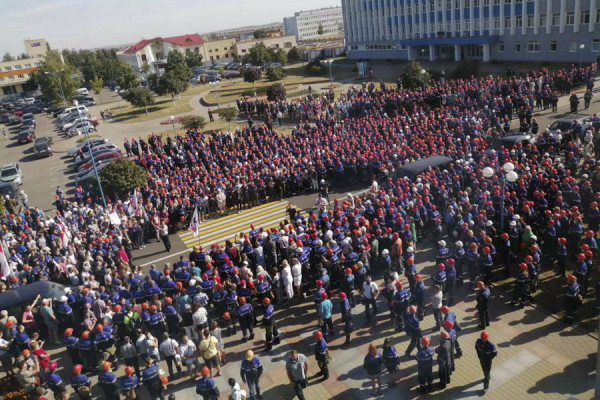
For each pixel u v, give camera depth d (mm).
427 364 12305
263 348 15547
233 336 16375
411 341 13930
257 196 29094
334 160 29906
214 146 37281
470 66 53156
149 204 27391
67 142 54500
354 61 97750
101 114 64562
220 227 26625
